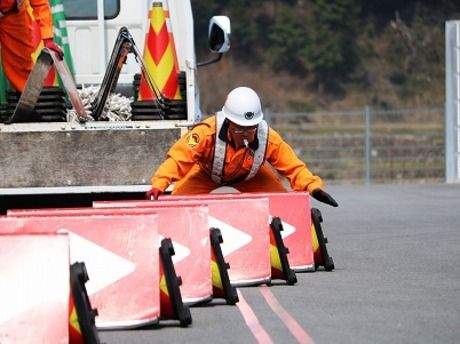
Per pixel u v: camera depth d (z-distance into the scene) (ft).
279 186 49.39
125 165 48.52
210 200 42.29
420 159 129.08
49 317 30.58
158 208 38.17
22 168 48.42
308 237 46.14
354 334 33.30
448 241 57.88
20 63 52.70
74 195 50.29
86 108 52.70
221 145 46.39
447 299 39.45
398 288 42.04
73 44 59.67
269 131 47.03
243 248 42.27
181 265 38.11
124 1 59.67
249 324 35.12
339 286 42.60
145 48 53.78
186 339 32.99
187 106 50.67
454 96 112.88
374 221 69.97
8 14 52.26
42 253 30.81
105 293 34.30
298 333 33.53
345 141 135.54
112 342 32.68
